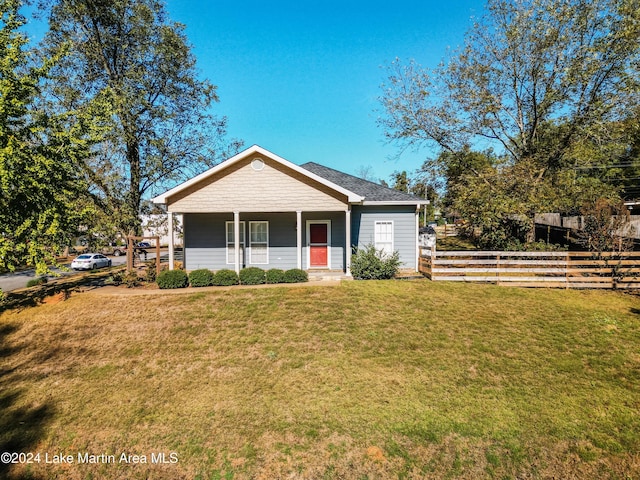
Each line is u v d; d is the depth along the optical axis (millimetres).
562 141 19859
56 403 6980
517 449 5445
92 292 13477
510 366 7617
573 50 18531
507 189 16234
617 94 17750
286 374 7633
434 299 11664
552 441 5559
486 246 16312
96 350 9211
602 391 6676
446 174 22844
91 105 13258
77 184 13555
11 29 11570
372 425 5988
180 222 22406
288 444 5684
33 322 11133
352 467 5270
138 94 18578
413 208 16797
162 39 19500
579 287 12656
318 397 6777
